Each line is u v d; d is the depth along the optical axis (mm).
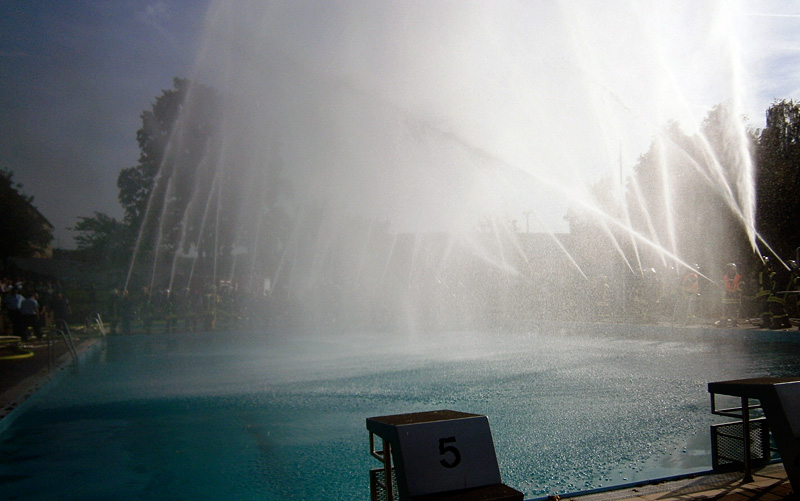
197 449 5352
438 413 2881
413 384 8266
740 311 18344
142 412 7098
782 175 21906
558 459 4648
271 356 13203
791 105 23016
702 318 19719
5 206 41562
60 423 6613
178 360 12945
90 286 28609
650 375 8656
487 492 2469
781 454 3488
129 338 20344
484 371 9445
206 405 7383
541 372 9125
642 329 17422
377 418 2836
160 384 9305
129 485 4418
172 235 38875
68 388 9227
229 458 5047
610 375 8711
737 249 23125
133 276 35531
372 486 2809
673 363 10016
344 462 4844
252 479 4461
